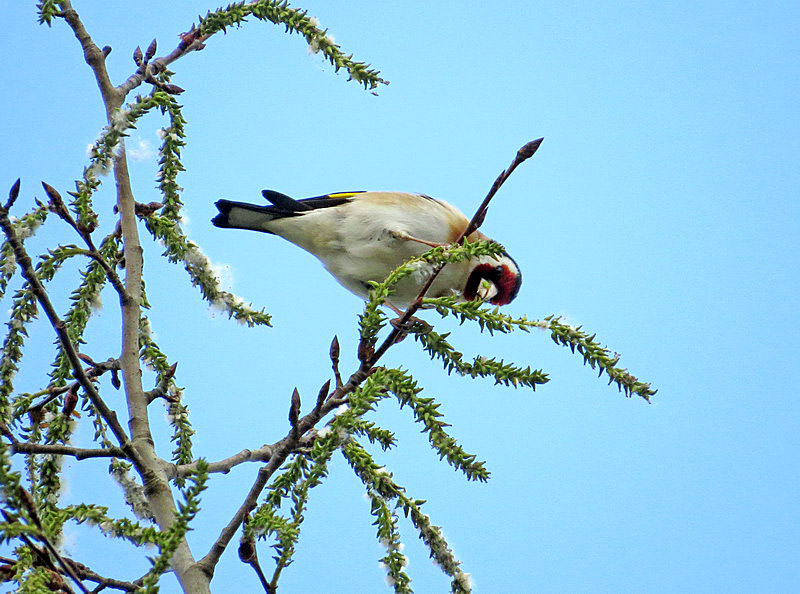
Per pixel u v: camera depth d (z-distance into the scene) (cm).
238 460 611
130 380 612
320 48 665
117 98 630
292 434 551
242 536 521
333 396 583
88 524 514
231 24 668
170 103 655
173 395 678
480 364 582
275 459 546
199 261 681
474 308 580
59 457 595
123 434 564
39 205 593
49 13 629
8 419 591
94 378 638
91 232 604
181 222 683
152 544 517
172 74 659
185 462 668
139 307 630
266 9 667
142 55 652
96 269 645
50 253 596
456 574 558
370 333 594
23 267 533
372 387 535
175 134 670
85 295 640
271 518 523
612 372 559
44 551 469
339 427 524
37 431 627
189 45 666
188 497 425
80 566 502
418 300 595
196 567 516
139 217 671
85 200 597
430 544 562
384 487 566
